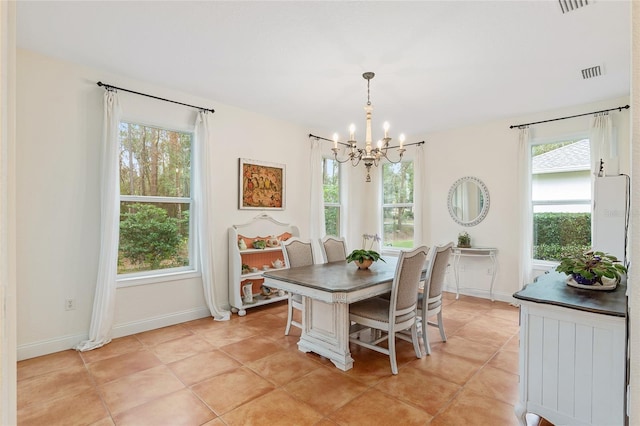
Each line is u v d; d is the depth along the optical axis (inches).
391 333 103.0
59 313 117.3
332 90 142.9
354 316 112.0
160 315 142.2
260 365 107.1
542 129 171.3
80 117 121.6
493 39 100.3
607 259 95.0
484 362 109.3
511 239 180.7
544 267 169.8
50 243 115.4
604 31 95.5
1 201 20.2
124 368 104.6
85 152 122.8
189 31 98.2
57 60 116.8
